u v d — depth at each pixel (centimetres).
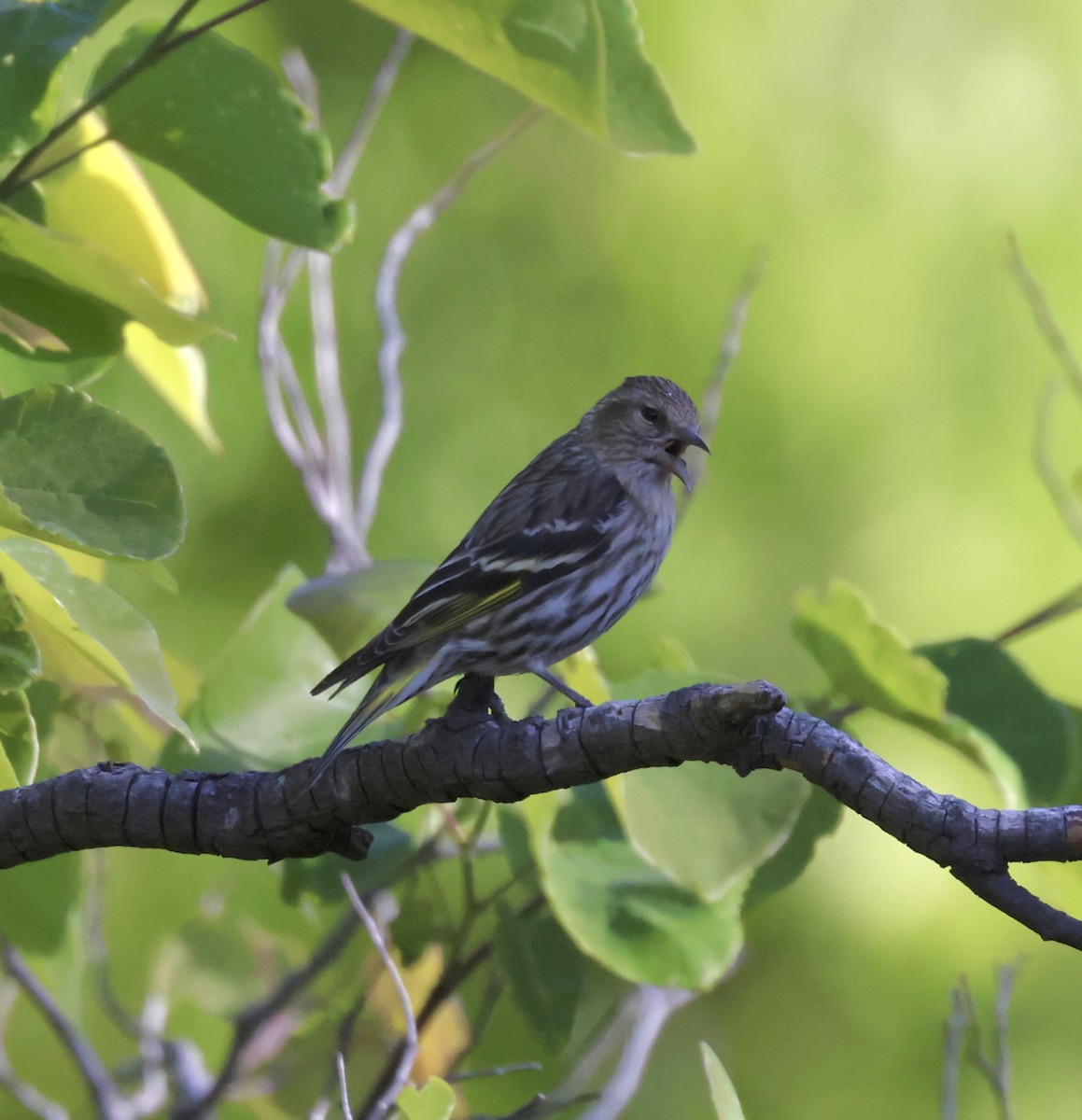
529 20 582
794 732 593
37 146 636
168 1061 984
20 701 593
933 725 740
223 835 656
